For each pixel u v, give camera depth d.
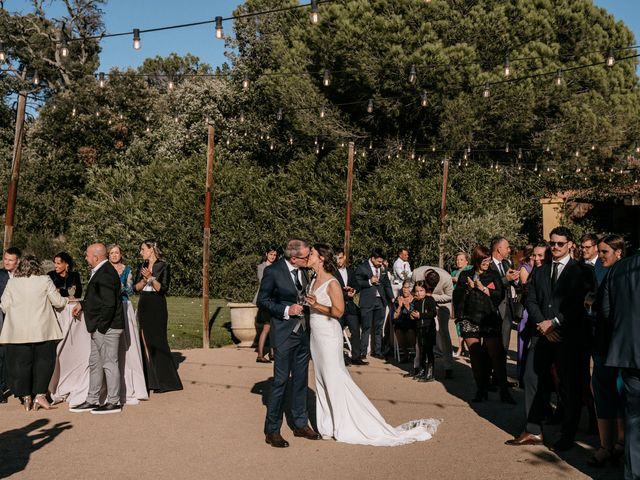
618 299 5.45
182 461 6.12
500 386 8.58
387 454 6.36
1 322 8.98
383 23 28.09
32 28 47.69
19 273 8.23
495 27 28.62
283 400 6.80
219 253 26.50
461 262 11.02
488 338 8.54
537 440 6.66
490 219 25.94
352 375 10.50
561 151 30.12
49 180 40.06
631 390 5.34
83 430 7.26
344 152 28.83
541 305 6.67
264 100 34.50
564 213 29.16
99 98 40.44
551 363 6.77
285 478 5.63
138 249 26.91
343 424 6.89
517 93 27.86
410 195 27.05
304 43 31.33
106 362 8.13
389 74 28.20
